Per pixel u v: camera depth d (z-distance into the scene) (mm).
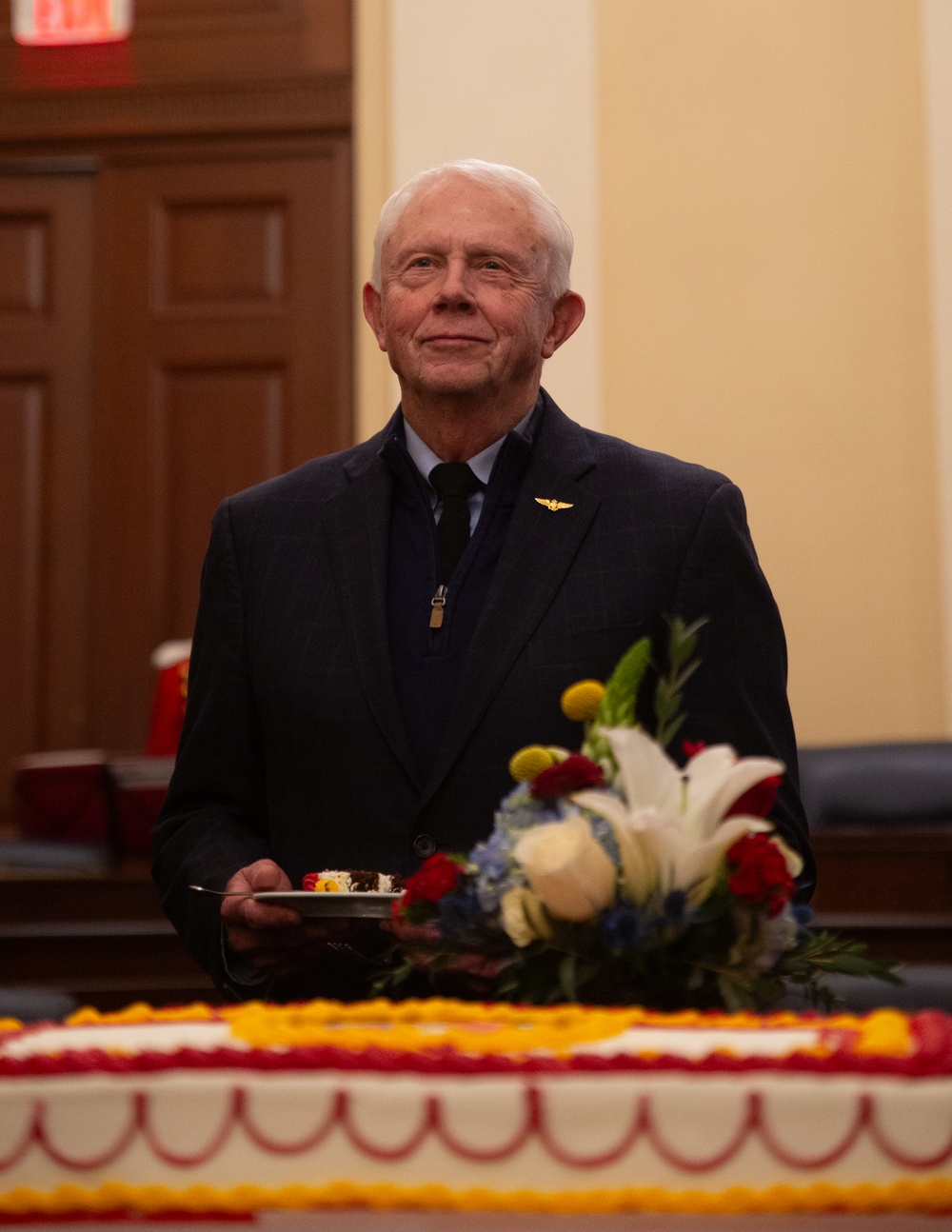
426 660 2703
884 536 6938
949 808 5547
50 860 4758
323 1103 1504
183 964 4469
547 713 2592
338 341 7672
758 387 7047
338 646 2725
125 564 7664
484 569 2754
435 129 7168
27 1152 1528
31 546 7762
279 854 2697
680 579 2682
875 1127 1475
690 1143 1480
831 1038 1602
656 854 1773
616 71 7223
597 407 7016
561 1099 1489
